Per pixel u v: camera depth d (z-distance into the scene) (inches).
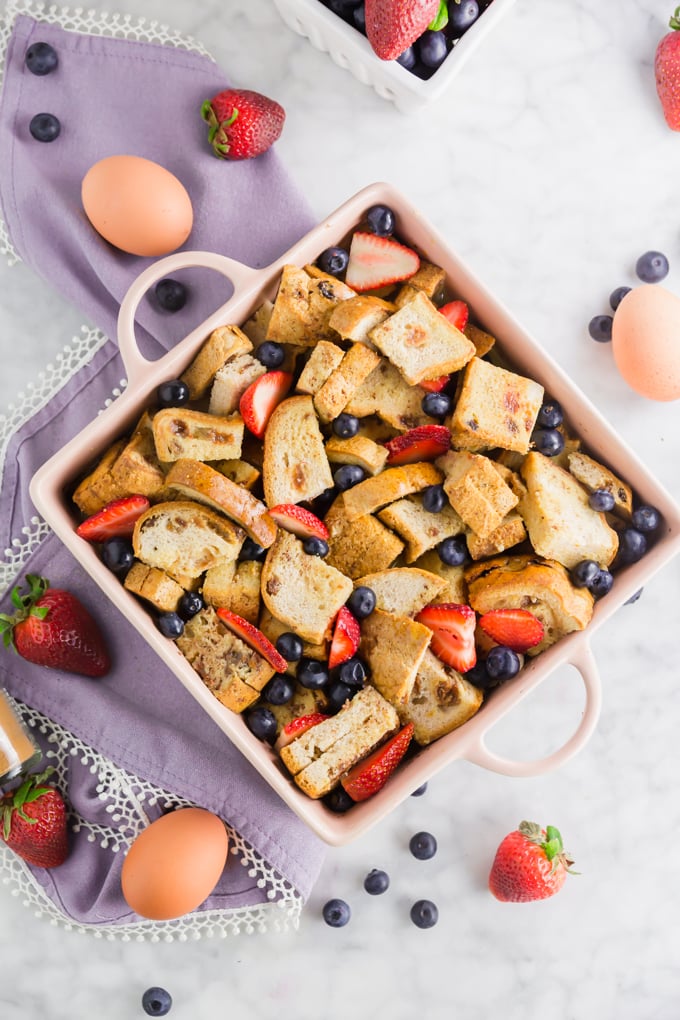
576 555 37.5
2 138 39.8
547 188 41.2
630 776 41.9
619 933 42.1
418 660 36.9
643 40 41.1
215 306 40.1
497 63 41.0
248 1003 41.5
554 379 37.6
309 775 36.9
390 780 37.4
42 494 36.6
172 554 37.0
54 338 40.8
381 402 38.0
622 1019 41.9
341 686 37.4
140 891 38.2
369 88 40.8
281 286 37.1
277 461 37.4
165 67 40.0
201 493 36.5
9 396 40.8
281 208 40.0
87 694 39.8
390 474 37.4
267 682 37.5
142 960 41.4
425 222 37.4
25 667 39.9
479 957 41.9
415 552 37.7
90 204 38.5
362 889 41.6
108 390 40.5
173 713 40.1
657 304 39.3
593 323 40.9
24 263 40.7
